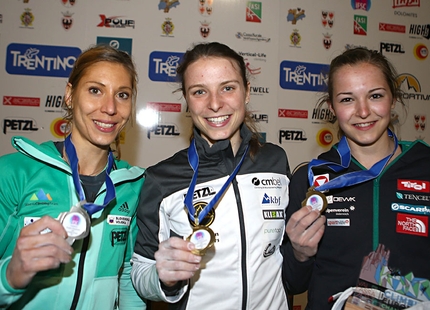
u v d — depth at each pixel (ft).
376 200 4.11
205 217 4.30
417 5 9.98
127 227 4.38
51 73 8.60
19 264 3.05
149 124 8.85
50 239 3.07
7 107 8.47
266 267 4.28
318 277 4.26
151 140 8.86
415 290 3.69
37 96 8.55
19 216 3.71
